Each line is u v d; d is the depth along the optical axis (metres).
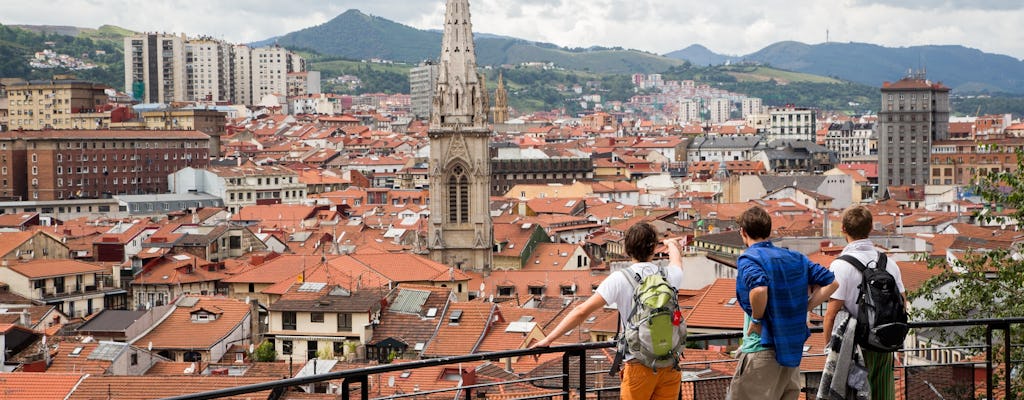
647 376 32.50
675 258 33.72
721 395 39.62
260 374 119.31
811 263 33.78
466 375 98.94
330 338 146.75
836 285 33.72
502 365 112.81
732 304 120.38
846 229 35.62
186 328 147.50
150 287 199.62
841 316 34.94
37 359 125.44
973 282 72.88
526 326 139.00
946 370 38.50
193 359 143.25
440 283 188.88
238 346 147.12
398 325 146.50
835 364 34.72
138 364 127.81
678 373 33.22
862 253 35.09
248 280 182.00
